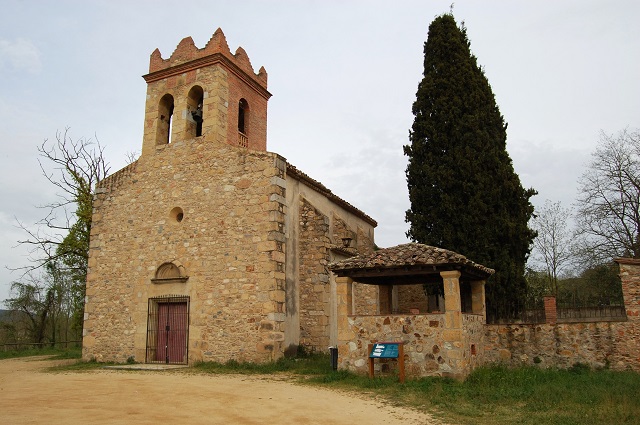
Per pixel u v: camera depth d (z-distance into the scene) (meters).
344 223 22.42
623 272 13.55
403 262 12.59
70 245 27.92
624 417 8.32
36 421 7.70
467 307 17.47
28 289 39.19
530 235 17.53
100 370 16.20
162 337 17.77
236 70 19.80
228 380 13.18
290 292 17.47
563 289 31.16
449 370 11.95
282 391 11.31
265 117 21.97
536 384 11.46
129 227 19.23
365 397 10.56
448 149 18.53
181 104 19.38
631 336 13.15
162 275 18.20
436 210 18.20
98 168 29.44
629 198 27.59
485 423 8.30
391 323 12.86
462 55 19.39
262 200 16.92
